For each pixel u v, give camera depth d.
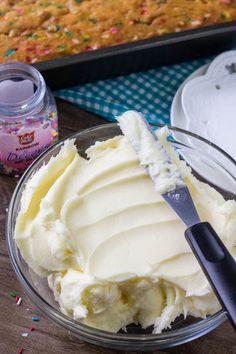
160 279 0.55
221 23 0.81
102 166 0.61
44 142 0.71
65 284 0.55
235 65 0.81
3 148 0.70
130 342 0.56
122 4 0.88
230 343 0.62
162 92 0.82
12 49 0.84
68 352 0.62
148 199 0.59
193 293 0.55
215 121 0.77
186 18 0.88
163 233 0.57
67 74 0.78
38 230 0.58
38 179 0.60
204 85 0.79
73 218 0.58
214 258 0.53
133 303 0.57
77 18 0.87
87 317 0.56
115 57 0.78
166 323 0.56
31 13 0.87
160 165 0.59
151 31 0.87
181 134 0.69
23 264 0.60
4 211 0.69
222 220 0.59
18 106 0.67
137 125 0.61
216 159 0.66
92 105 0.77
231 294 0.51
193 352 0.61
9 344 0.62
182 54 0.82
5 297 0.64
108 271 0.55
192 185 0.60
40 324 0.63
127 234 0.57
